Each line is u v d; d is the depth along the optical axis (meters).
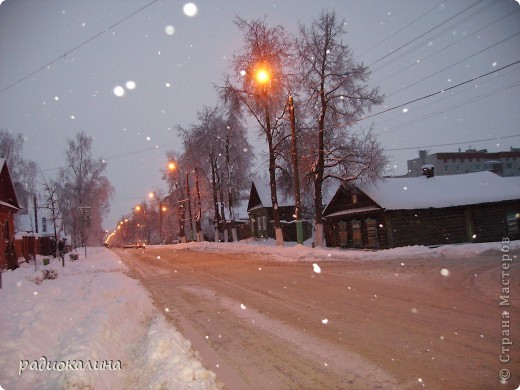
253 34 29.72
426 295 9.59
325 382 4.96
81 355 5.12
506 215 28.69
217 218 47.56
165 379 4.84
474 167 77.94
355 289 11.12
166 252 40.88
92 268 23.66
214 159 46.34
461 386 4.59
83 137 55.91
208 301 11.13
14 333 6.19
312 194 33.25
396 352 5.79
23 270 21.80
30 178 46.25
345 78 26.67
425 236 27.58
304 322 7.90
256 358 6.02
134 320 8.68
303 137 30.03
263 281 14.23
